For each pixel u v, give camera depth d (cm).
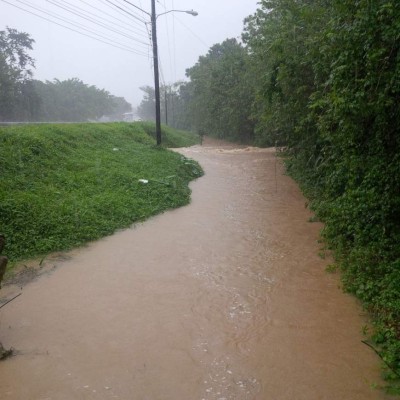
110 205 1081
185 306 629
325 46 795
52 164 1254
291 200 1342
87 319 589
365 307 601
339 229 837
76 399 426
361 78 635
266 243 920
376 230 717
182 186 1484
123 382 453
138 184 1310
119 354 505
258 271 763
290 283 709
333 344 525
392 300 561
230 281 720
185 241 933
